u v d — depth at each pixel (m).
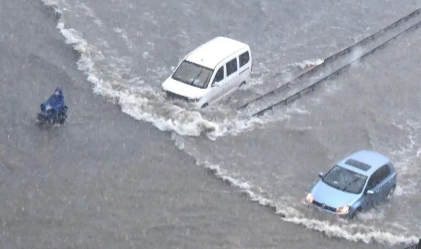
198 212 81.88
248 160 94.44
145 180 86.88
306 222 81.81
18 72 108.56
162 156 92.31
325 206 83.94
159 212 81.12
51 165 87.56
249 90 114.56
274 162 95.06
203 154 94.06
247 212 83.00
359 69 127.44
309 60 127.88
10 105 99.31
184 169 90.12
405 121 112.44
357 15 149.62
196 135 98.12
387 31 144.00
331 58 129.00
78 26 126.62
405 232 83.12
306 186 90.31
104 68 113.25
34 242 74.12
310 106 112.12
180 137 97.12
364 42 137.50
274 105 109.06
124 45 123.06
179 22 135.25
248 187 87.94
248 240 77.88
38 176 85.25
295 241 78.62
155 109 101.19
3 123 94.81
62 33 122.19
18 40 117.94
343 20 146.38
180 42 127.50
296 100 113.25
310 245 78.31
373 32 142.88
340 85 120.69
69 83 107.38
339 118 109.75
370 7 154.12
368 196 85.81
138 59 119.06
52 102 95.94
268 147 98.44
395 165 99.00
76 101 102.81
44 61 112.62
